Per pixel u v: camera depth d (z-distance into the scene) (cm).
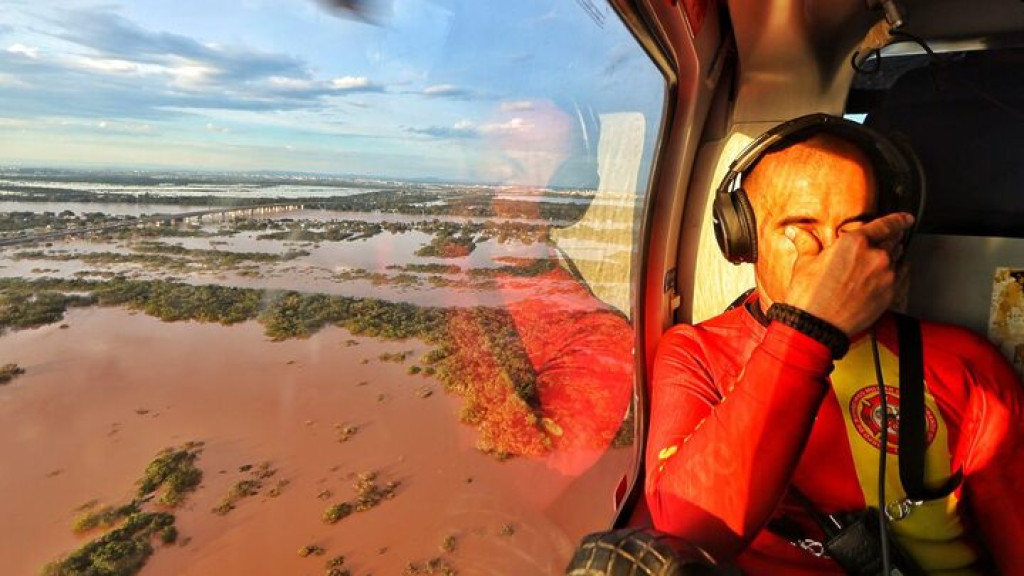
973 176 63
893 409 54
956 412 53
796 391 44
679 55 65
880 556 50
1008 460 52
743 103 78
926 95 65
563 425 74
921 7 69
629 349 74
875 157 51
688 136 72
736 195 56
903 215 46
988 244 61
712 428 47
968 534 54
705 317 82
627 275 72
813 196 51
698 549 38
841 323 44
